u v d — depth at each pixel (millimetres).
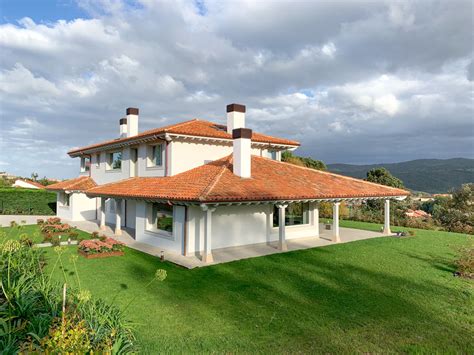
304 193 17625
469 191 33719
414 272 13203
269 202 16328
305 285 11500
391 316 8883
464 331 8023
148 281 11820
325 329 8055
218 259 15281
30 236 20766
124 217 26500
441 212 34469
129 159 25578
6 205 38594
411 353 6922
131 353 5648
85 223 28625
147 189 19016
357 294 10609
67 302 7043
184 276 12555
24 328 6137
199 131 21734
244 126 23359
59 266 13641
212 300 9992
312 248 17953
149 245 19000
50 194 40562
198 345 7152
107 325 6410
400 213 35844
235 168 18344
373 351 6996
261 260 15117
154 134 20828
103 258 15398
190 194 14984
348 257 15812
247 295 10453
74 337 4727
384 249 17750
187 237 16266
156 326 8102
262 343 7301
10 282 7789
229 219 17781
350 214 34500
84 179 32531
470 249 13953
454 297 10375
